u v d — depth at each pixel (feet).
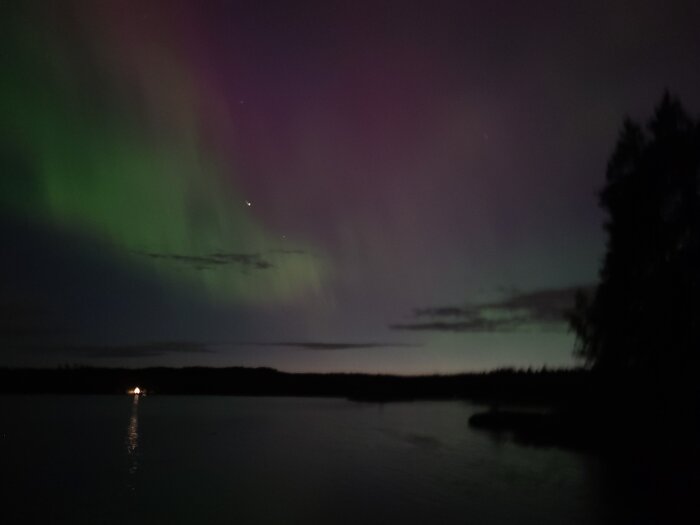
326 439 132.77
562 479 78.69
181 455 108.27
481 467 90.58
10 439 134.92
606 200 106.73
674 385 95.14
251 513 62.69
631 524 55.52
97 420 187.21
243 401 330.54
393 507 64.39
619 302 101.55
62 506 66.44
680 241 100.27
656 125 105.19
